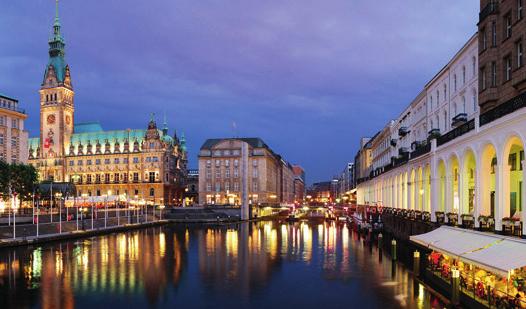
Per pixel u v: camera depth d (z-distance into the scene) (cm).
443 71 5997
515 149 3688
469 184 4550
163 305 3512
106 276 4638
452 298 3183
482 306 2833
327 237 8781
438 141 4809
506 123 2931
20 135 12031
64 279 4475
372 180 11369
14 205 10194
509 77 3653
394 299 3566
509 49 3578
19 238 7319
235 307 3456
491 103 3878
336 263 5403
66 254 6278
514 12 3484
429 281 4059
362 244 7344
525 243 2605
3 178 9681
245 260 5747
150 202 18062
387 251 6316
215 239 8625
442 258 3906
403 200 6944
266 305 3506
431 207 4888
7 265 5291
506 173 3036
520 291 2634
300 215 17600
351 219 12344
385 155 11081
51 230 8794
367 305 3425
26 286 4156
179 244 7688
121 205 16125
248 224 13562
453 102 5656
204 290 4012
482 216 3344
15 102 12044
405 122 8812
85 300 3650
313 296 3759
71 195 14450
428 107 6894
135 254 6331
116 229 10550
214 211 15925
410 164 6219
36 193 10919
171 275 4703
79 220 10269
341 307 3400
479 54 4091
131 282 4347
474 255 2803
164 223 13575
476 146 3531
